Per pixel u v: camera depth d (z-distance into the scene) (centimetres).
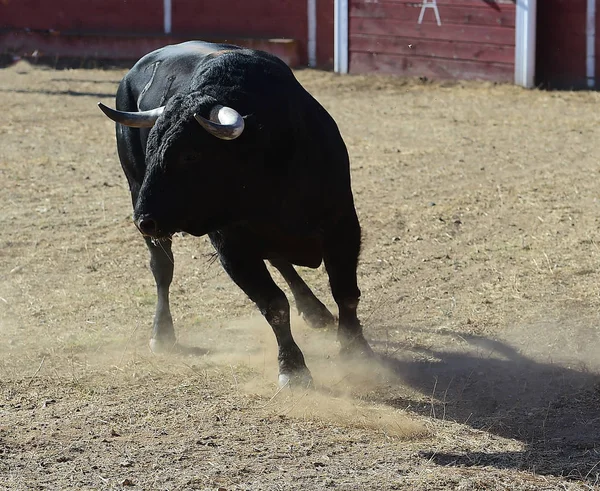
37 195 2456
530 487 1015
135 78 1528
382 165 2691
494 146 2886
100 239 2089
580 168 2573
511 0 3825
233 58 1284
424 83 4038
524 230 2042
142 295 1762
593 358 1405
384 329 1551
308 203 1288
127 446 1154
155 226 1190
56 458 1120
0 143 3072
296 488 1020
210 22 4694
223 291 1780
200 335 1580
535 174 2531
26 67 4638
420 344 1487
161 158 1188
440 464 1091
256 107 1230
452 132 3109
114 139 3139
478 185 2438
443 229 2072
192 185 1200
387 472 1062
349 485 1025
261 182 1238
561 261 1822
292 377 1323
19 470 1090
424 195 2359
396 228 2091
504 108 3462
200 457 1115
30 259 1964
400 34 4150
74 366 1448
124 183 2581
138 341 1559
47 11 4988
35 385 1374
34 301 1745
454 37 4009
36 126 3334
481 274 1788
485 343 1475
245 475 1060
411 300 1680
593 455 1104
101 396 1329
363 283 1764
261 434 1184
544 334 1496
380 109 3538
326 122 1328
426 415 1246
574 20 3759
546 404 1262
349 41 4294
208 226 1253
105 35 4800
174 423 1227
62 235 2119
